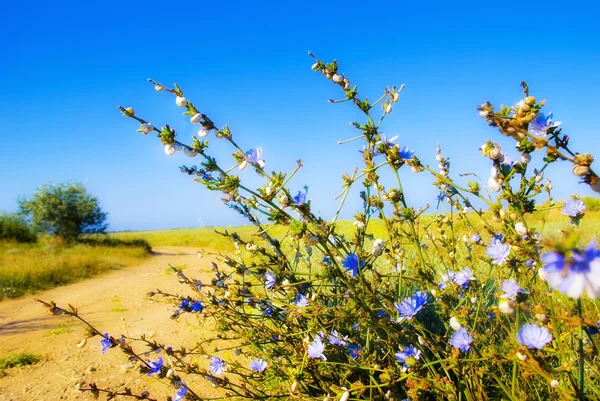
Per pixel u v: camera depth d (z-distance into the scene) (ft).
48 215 83.56
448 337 7.39
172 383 7.58
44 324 22.26
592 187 3.45
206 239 107.24
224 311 8.93
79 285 38.88
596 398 5.57
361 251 7.02
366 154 7.61
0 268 39.55
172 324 18.93
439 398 6.46
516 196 5.10
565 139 4.05
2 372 14.73
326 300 9.07
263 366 8.41
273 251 9.40
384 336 8.26
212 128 6.32
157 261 64.75
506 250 5.66
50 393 12.63
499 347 7.01
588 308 6.68
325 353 7.86
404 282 9.03
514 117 4.05
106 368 14.38
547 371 4.40
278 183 5.72
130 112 6.03
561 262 2.67
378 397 6.93
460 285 7.14
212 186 5.87
